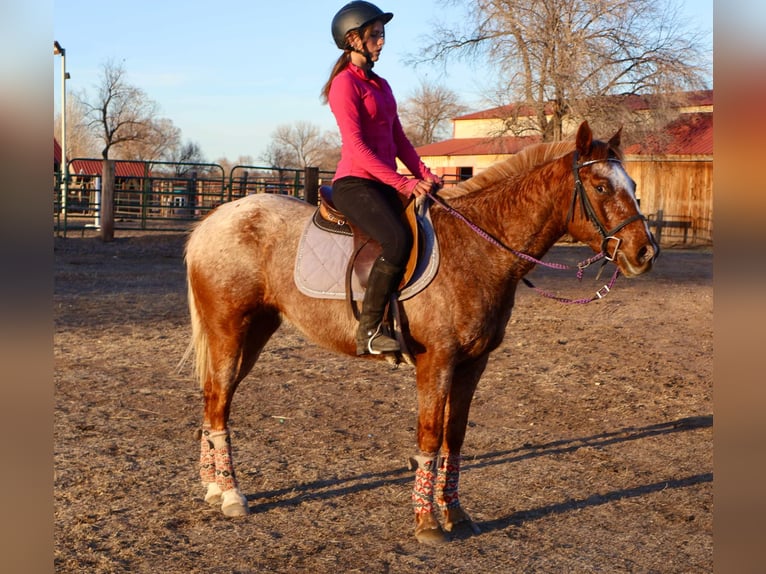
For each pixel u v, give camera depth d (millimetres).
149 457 5262
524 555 3945
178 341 9086
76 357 8172
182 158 67500
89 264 15875
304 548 3984
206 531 4164
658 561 3875
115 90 54719
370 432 5988
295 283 4418
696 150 27516
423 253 4117
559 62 25922
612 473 5180
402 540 4117
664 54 26047
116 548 3902
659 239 27469
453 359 4090
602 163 3992
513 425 6270
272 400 6809
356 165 4281
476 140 42906
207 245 4664
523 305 12227
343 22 4281
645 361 8555
